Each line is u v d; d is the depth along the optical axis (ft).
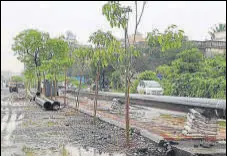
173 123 50.96
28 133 44.62
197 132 36.65
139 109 73.26
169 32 33.40
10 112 71.20
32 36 101.30
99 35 44.19
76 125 52.01
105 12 34.30
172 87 92.58
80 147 35.91
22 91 176.35
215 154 29.99
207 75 88.74
